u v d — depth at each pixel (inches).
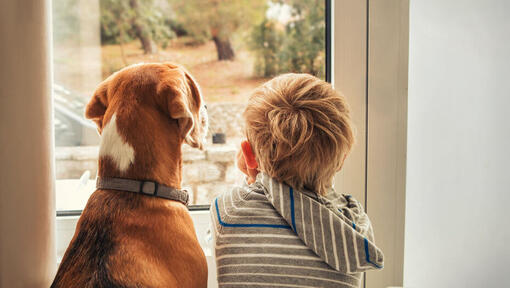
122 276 25.0
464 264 31.6
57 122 59.8
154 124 30.0
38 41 30.5
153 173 29.8
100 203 28.9
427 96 36.5
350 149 27.3
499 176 27.3
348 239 24.1
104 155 30.1
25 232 30.7
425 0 36.1
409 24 38.3
